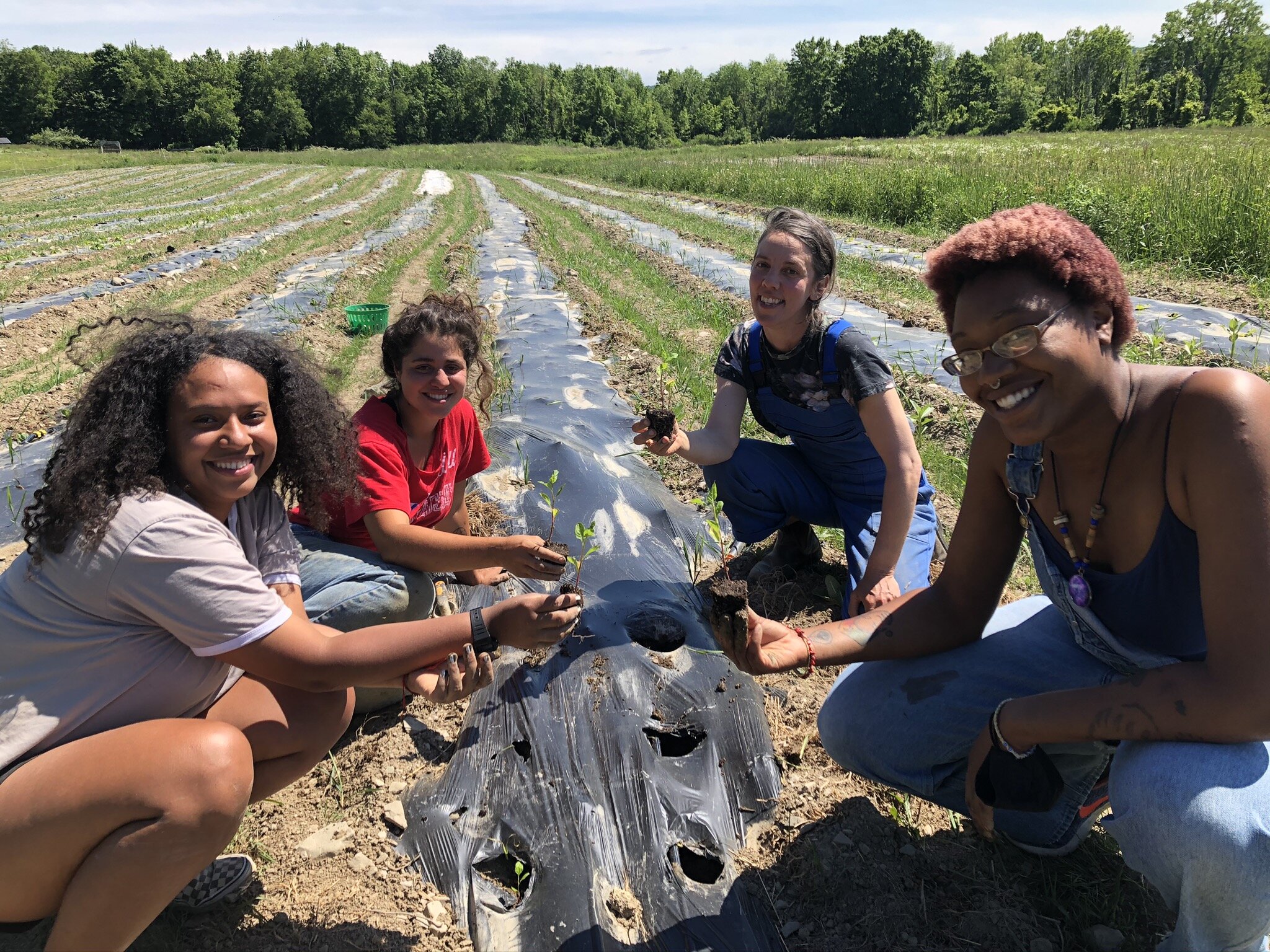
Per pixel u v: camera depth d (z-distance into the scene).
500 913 2.36
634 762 2.79
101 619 1.89
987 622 2.43
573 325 8.73
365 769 2.82
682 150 52.50
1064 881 2.35
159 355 1.93
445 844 2.53
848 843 2.50
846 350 3.33
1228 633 1.73
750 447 3.86
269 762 2.20
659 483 4.99
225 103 98.00
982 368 1.85
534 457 5.18
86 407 1.91
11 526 4.66
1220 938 1.88
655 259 12.49
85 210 21.64
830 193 18.14
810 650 2.32
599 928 2.27
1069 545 2.06
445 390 3.09
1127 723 1.85
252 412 2.04
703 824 2.61
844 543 3.98
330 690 2.07
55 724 1.89
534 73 112.25
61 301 10.20
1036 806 2.03
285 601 2.35
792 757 2.88
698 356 7.30
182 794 1.77
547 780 2.73
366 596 2.92
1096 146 32.41
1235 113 92.00
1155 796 1.82
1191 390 1.77
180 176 35.72
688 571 4.07
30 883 1.80
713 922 2.31
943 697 2.33
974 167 18.22
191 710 2.07
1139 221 11.05
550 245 14.53
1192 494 1.77
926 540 3.63
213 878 2.27
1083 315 1.78
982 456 2.23
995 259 1.78
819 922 2.30
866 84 103.62
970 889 2.35
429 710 3.10
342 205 23.19
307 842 2.54
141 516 1.85
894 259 12.06
